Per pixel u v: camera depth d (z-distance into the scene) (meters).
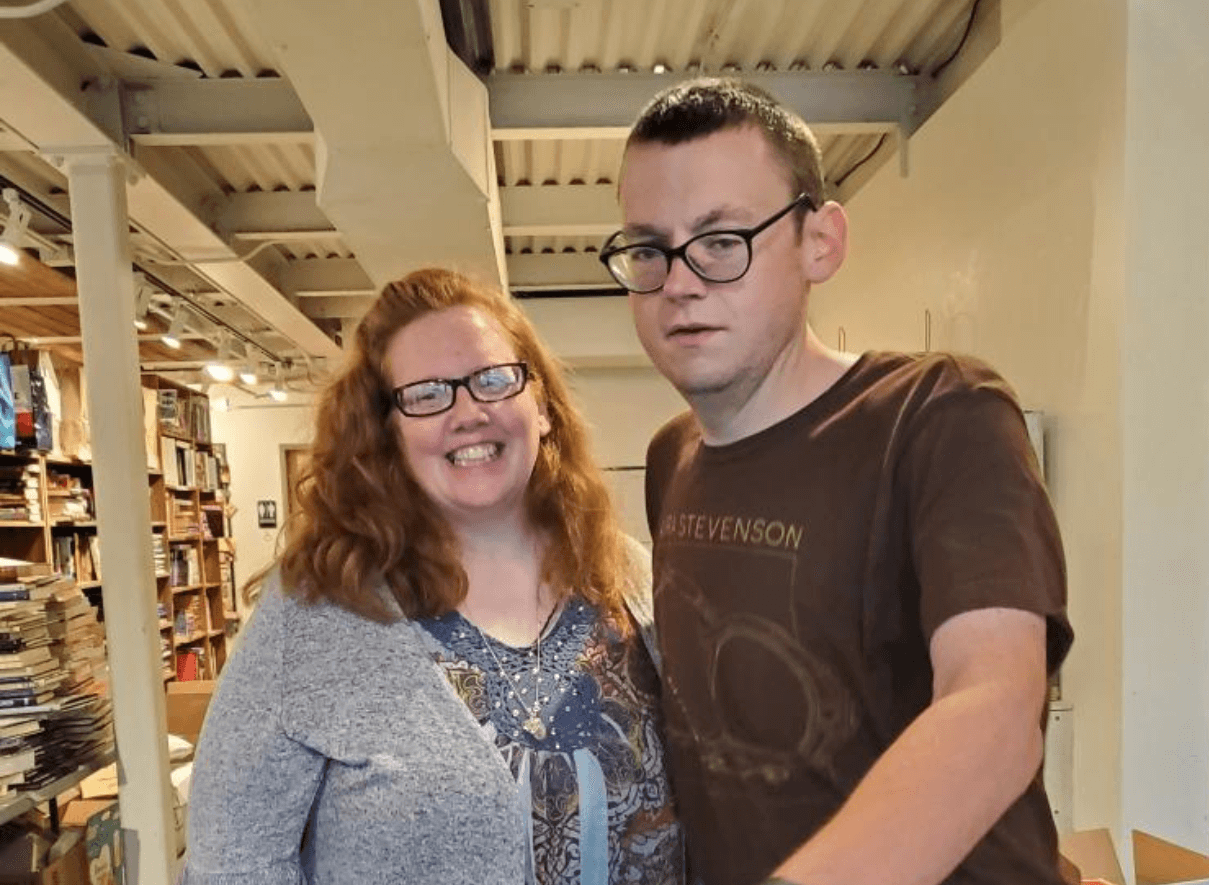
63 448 4.12
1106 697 1.75
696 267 0.78
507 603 1.13
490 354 1.10
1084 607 1.83
